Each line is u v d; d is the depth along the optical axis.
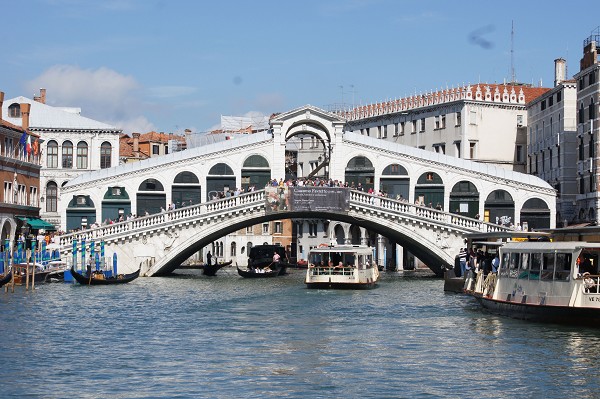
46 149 76.94
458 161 65.88
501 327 34.00
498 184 65.88
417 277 67.06
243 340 31.17
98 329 33.72
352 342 30.69
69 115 77.62
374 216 61.12
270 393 23.23
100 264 57.66
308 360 27.36
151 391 23.41
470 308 41.00
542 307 34.12
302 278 67.44
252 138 64.50
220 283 58.69
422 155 65.56
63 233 61.72
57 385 24.03
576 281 32.72
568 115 70.00
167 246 59.88
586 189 64.94
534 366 26.36
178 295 47.88
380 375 25.22
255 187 64.62
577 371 25.69
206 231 60.12
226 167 64.44
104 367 26.27
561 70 79.25
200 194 64.44
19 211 64.25
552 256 33.91
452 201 65.88
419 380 24.59
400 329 33.84
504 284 37.41
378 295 48.59
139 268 59.59
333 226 95.12
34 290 49.34
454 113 82.31
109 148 77.88
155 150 100.62
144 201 64.19
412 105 88.12
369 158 65.44
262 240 103.25
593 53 63.59
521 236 43.16
